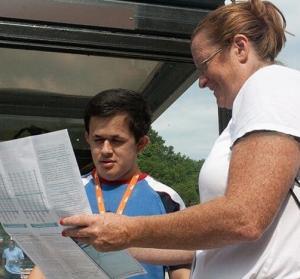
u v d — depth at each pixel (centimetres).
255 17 204
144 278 252
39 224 188
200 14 320
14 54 340
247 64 200
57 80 372
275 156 173
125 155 263
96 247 179
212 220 170
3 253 302
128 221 177
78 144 410
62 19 307
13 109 399
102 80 376
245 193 170
